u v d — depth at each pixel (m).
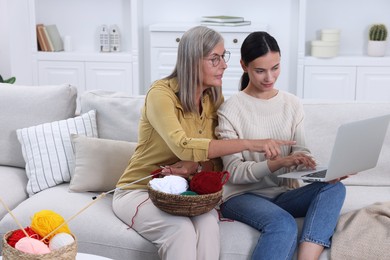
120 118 2.78
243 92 2.46
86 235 2.29
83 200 2.50
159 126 2.25
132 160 2.44
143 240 2.24
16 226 2.36
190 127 2.37
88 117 2.76
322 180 2.19
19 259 1.67
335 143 2.10
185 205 2.07
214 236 2.15
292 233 2.16
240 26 4.64
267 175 2.39
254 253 2.14
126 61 4.83
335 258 2.13
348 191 2.59
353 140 2.16
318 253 2.16
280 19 4.90
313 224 2.19
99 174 2.58
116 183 2.58
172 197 2.07
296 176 2.24
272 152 2.20
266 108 2.42
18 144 2.87
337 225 2.25
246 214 2.27
